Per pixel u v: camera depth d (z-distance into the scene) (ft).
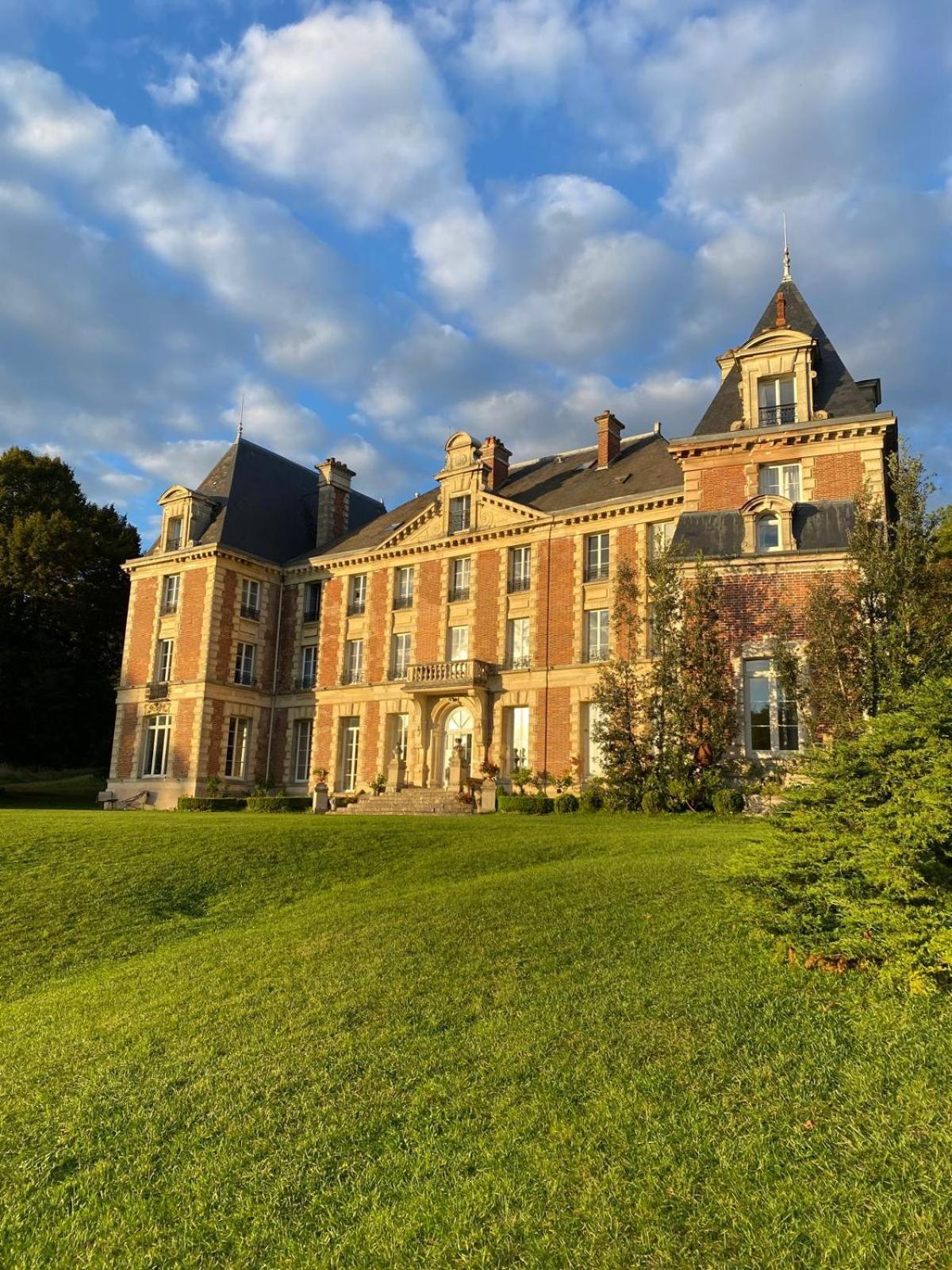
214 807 112.16
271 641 135.33
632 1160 18.86
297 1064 24.81
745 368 87.45
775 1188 17.56
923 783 28.19
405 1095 22.53
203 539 132.77
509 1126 20.59
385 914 38.93
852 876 28.68
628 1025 25.20
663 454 111.14
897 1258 15.44
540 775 103.76
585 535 108.78
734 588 77.10
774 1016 25.09
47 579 140.26
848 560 73.72
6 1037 30.45
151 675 131.03
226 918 44.55
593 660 104.68
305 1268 16.72
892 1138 18.88
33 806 128.16
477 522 117.39
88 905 46.06
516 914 36.58
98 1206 19.35
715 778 74.33
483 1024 26.12
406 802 103.19
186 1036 27.78
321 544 140.46
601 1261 16.06
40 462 153.79
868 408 83.25
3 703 134.82
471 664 110.11
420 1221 17.65
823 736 68.13
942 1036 22.99
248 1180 19.70
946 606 67.92
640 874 42.09
